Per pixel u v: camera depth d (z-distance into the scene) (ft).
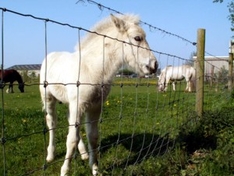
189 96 25.30
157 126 20.80
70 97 12.16
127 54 13.23
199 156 14.69
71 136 11.94
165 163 13.25
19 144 16.71
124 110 28.68
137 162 13.42
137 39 13.32
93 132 12.89
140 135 18.66
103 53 11.44
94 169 12.64
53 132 15.03
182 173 12.74
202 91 19.24
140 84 12.78
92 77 12.07
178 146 15.02
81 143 14.66
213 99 25.86
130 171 11.93
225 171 12.64
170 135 16.61
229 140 15.74
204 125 17.89
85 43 13.02
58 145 16.83
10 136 18.12
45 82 7.98
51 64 14.24
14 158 14.51
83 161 14.25
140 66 13.39
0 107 30.19
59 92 13.56
